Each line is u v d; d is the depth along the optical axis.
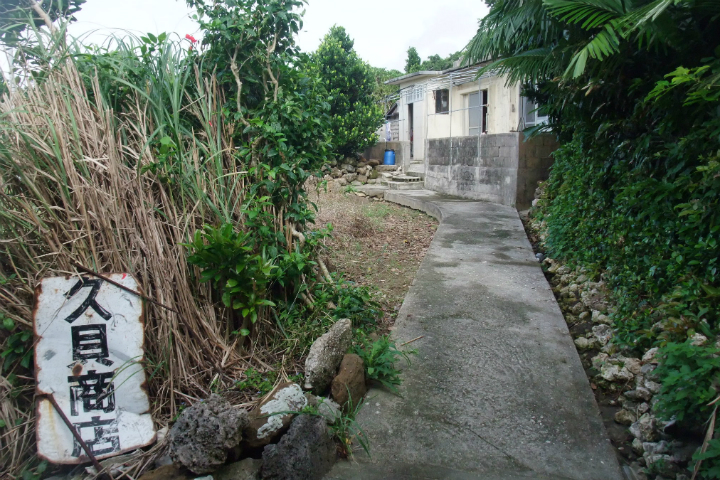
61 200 2.54
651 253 3.41
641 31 3.08
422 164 15.23
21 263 2.43
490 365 3.12
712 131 2.70
